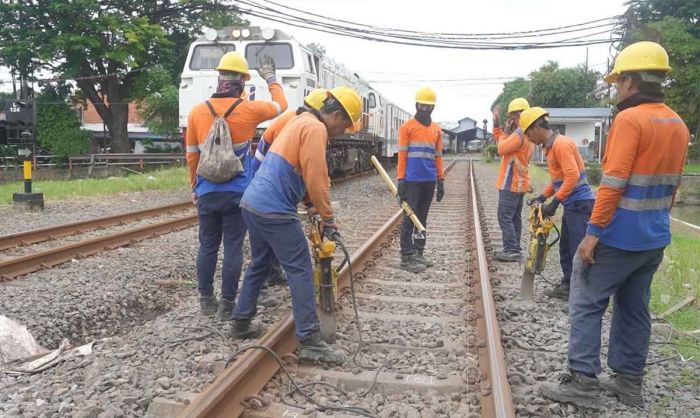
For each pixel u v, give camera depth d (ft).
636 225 11.39
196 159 16.96
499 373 12.19
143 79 101.24
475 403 12.01
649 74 11.27
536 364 13.99
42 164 96.37
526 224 37.45
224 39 45.32
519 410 11.75
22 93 96.99
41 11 93.35
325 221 14.15
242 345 14.92
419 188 23.08
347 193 53.06
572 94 184.24
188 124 16.88
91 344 15.37
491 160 154.30
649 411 12.13
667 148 11.21
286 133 13.74
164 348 14.64
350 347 14.93
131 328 19.13
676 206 90.53
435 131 23.27
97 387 12.43
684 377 13.73
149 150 118.73
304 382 12.89
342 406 11.83
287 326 14.65
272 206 13.56
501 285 21.21
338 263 23.31
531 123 19.01
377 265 24.07
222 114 16.30
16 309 18.26
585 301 12.03
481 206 43.86
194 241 29.68
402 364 13.93
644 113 11.11
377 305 18.58
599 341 12.09
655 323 17.38
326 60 54.29
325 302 14.99
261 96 43.91
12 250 26.55
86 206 41.73
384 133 84.28
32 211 38.40
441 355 14.46
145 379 12.82
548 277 22.76
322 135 13.38
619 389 12.54
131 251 27.02
